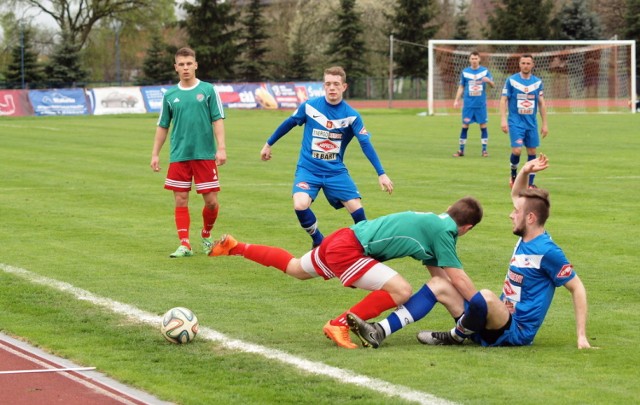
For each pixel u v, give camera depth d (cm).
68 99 6256
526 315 930
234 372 848
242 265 1387
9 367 873
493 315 912
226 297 1172
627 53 7844
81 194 2172
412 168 2756
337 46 8862
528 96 2433
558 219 1794
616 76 7056
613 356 898
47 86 7969
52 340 962
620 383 809
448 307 955
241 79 8944
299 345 944
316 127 1420
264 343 952
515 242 1557
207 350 927
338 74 1402
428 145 3641
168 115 1479
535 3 8962
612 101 7425
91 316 1069
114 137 4050
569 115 6038
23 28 8431
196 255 1467
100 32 9850
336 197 1438
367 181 2416
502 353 912
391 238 945
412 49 8944
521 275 934
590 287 1230
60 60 8269
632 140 3769
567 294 1196
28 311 1094
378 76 9400
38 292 1192
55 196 2139
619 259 1415
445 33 10450
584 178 2452
